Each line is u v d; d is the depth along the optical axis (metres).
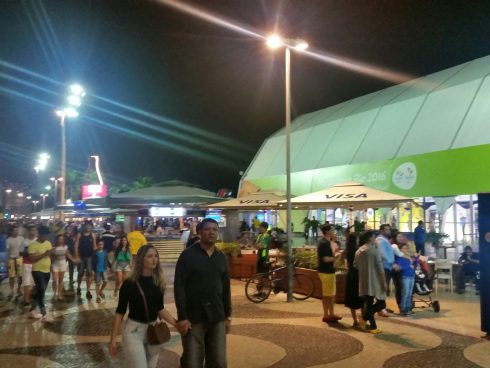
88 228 12.91
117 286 13.06
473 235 19.41
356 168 24.88
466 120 20.45
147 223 40.69
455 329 8.80
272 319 9.81
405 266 10.13
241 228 29.98
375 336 8.30
